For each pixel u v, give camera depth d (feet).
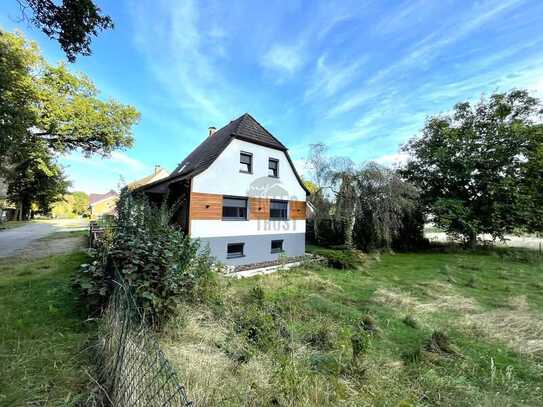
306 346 11.64
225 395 7.14
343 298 21.40
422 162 62.75
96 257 13.51
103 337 8.61
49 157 51.83
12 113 28.27
